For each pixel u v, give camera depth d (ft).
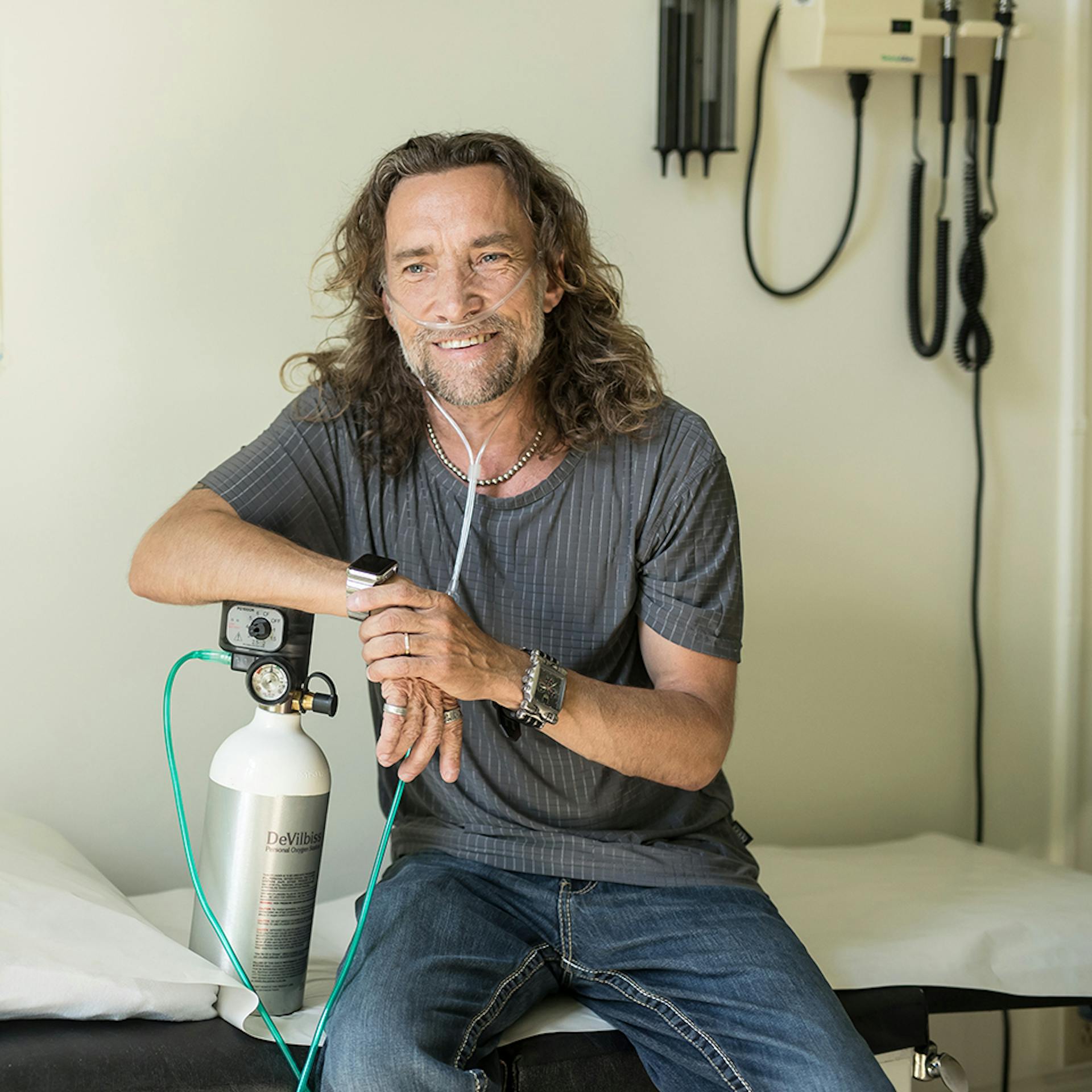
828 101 7.63
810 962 4.52
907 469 7.93
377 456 5.24
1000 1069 7.78
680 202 7.30
